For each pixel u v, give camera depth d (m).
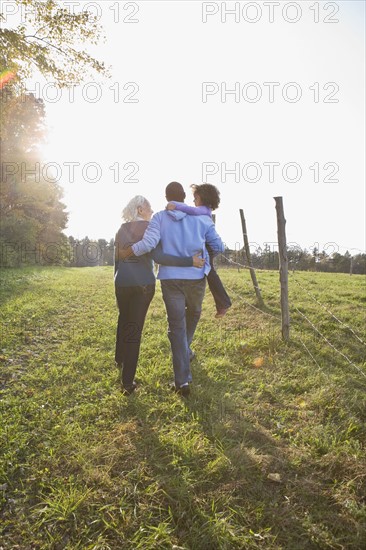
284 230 4.73
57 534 1.96
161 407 3.18
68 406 3.26
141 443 2.69
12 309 6.86
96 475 2.35
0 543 1.90
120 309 3.86
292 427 2.92
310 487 2.25
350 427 2.83
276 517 2.04
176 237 3.29
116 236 3.55
